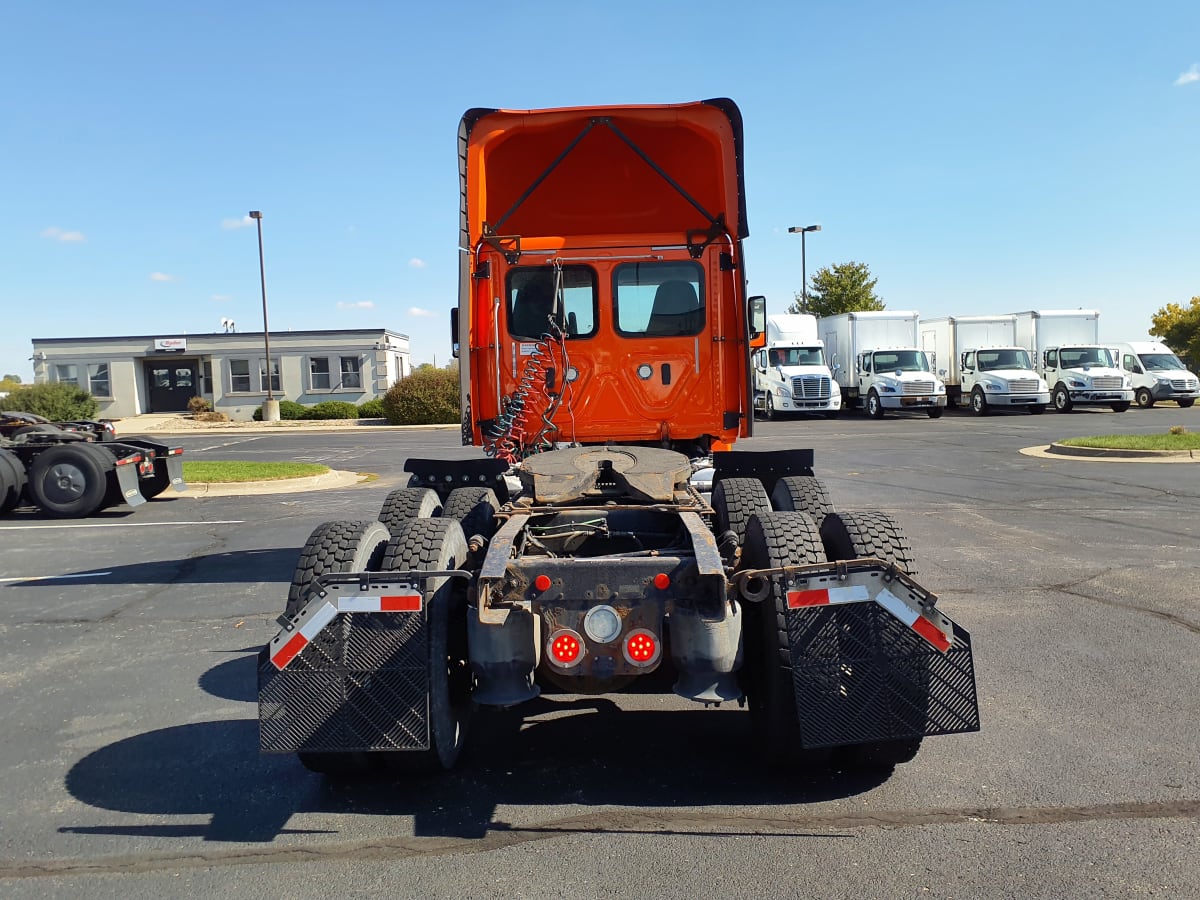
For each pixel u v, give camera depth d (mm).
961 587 7527
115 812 4000
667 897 3209
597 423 7301
